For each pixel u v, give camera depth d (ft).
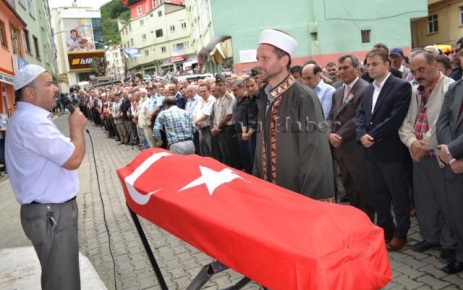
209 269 7.60
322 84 16.20
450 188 10.41
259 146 8.73
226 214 6.07
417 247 12.30
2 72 45.39
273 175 8.23
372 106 12.16
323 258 4.82
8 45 52.44
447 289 10.05
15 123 8.60
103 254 14.61
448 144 9.66
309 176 7.63
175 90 29.12
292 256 4.93
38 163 8.59
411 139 11.44
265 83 8.59
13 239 16.84
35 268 13.15
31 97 8.63
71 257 8.99
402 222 12.33
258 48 8.13
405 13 63.26
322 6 60.49
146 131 31.42
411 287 10.29
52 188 8.73
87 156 37.99
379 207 12.76
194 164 7.91
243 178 7.22
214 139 23.76
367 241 5.39
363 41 63.00
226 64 65.98
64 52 243.19
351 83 13.65
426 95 11.26
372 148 12.12
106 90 63.67
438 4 81.25
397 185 12.09
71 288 8.98
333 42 61.93
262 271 5.28
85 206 21.02
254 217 5.83
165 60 179.52
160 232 16.20
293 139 7.95
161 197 7.15
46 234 8.66
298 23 61.11
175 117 20.56
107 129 54.08
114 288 11.93
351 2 61.62
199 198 6.67
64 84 180.45
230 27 59.36
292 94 7.95
